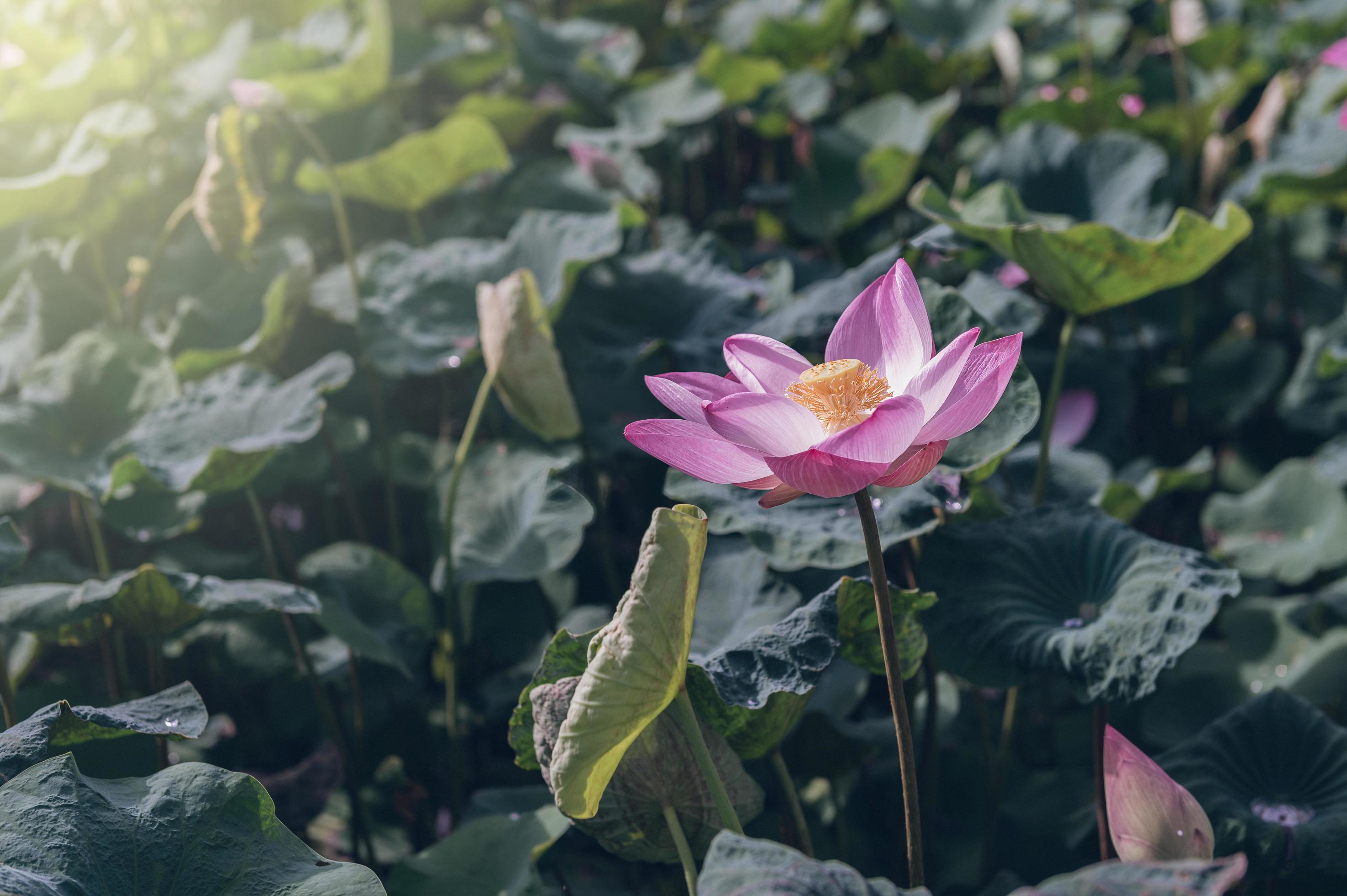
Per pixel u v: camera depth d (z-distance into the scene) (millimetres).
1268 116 2592
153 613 1729
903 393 1489
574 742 1475
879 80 3424
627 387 2203
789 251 2559
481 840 1684
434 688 2146
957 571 1689
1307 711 1681
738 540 1884
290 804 1911
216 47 3459
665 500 2295
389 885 1664
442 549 1981
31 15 3518
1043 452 1831
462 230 2652
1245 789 1658
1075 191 2232
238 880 1467
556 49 3422
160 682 1824
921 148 2746
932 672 1752
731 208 3354
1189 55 3279
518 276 1772
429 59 3129
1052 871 1800
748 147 3588
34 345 2270
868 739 1787
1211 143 2641
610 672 1472
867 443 1379
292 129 2371
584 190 2699
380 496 2477
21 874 1412
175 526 1950
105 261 2695
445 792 2006
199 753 2014
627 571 2283
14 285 2613
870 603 1595
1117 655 1592
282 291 2029
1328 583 2131
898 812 1847
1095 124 2885
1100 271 1755
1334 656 1895
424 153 2301
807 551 1672
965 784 1878
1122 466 2281
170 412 1928
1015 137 2320
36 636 1793
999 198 1928
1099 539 1688
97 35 3262
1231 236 1693
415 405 2682
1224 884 1321
